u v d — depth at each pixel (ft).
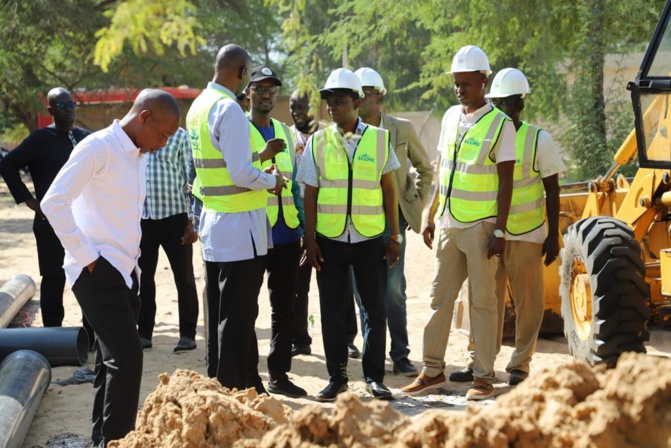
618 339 19.31
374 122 23.50
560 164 21.36
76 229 15.19
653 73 19.85
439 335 21.22
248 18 97.30
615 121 53.26
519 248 21.40
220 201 18.90
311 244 20.48
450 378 22.31
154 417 12.06
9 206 78.07
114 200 15.70
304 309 25.70
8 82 82.74
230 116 18.25
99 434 16.74
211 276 19.70
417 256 45.27
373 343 20.76
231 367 19.01
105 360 15.87
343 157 20.15
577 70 54.85
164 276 40.83
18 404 18.44
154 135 15.78
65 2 74.64
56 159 25.13
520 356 21.70
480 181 20.49
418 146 23.95
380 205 20.61
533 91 61.82
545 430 8.48
